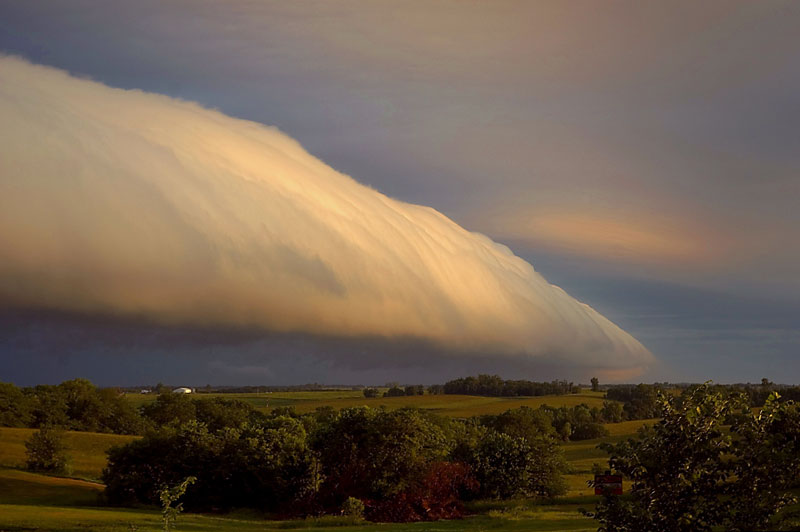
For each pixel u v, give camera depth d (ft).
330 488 215.10
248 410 526.16
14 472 261.03
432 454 225.76
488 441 247.91
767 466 46.16
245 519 195.11
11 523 136.46
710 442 48.03
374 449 214.28
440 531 146.00
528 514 182.09
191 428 222.07
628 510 48.70
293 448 215.51
